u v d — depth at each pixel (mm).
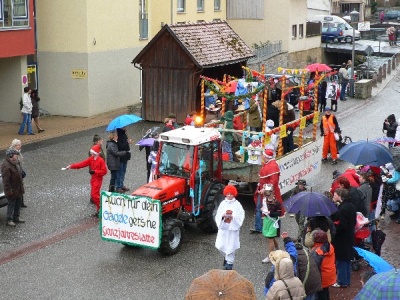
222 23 29844
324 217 10547
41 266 12297
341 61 53469
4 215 15359
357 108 31156
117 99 30375
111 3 29328
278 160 15594
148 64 27250
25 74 26469
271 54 42188
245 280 7434
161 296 11062
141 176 18625
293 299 8062
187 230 14344
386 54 52469
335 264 10961
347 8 74938
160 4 36062
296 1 44844
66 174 18891
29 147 22406
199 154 13539
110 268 12227
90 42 28250
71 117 28703
